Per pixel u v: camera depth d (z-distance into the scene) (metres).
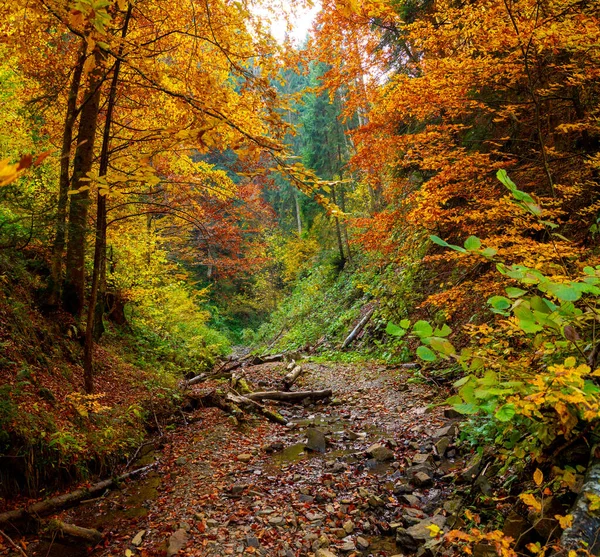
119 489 4.88
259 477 5.03
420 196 5.04
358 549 3.46
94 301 6.06
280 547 3.58
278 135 2.95
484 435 3.66
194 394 8.27
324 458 5.43
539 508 1.68
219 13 4.84
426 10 9.06
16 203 6.13
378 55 9.01
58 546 3.68
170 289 12.76
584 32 3.94
